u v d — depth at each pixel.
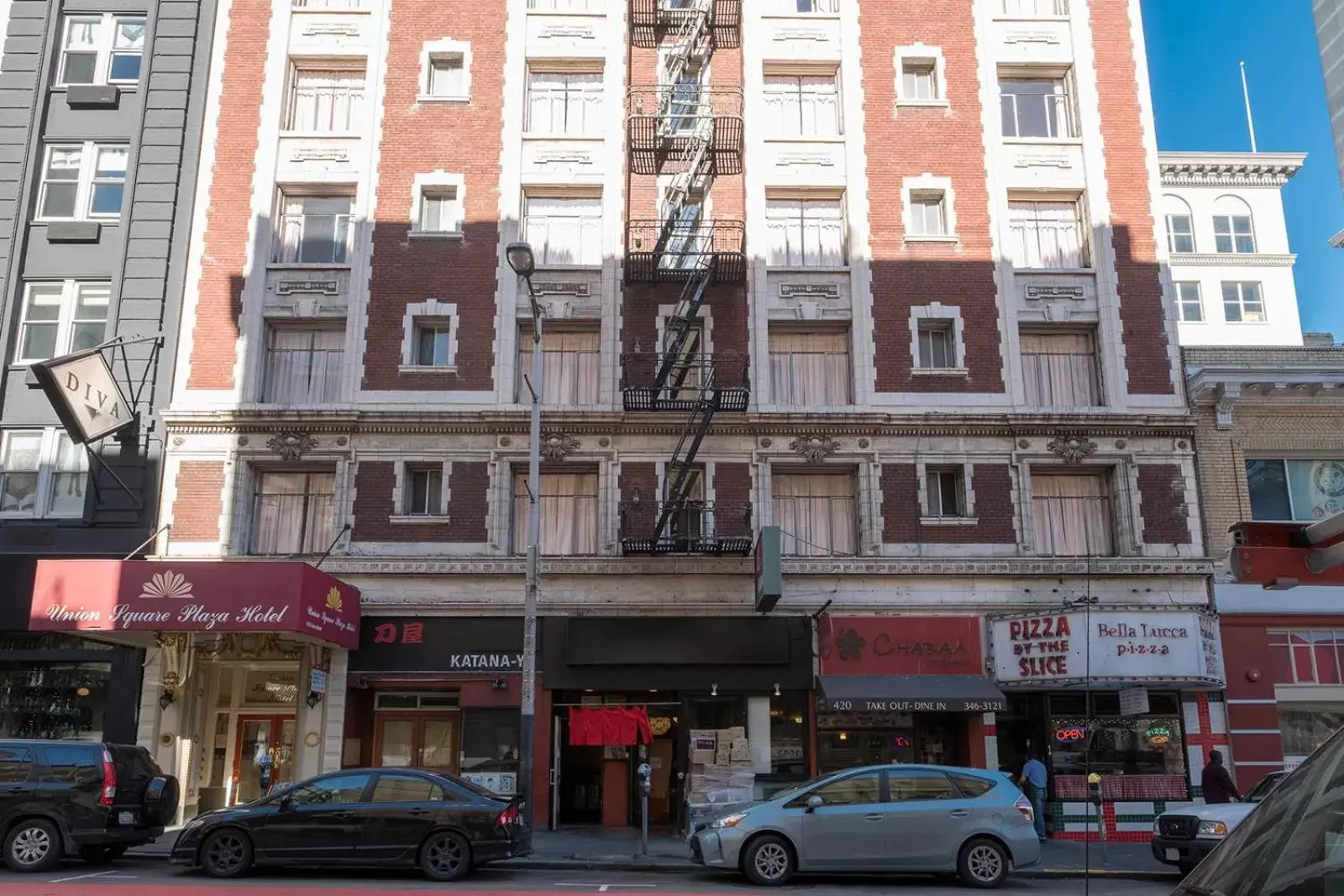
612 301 23.97
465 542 22.61
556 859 16.39
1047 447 23.28
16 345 23.77
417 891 12.07
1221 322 37.12
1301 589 22.48
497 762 21.83
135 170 24.45
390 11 25.56
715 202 24.72
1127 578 22.53
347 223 24.88
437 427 23.11
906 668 21.94
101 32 25.55
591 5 25.77
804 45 25.58
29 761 14.56
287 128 25.11
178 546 22.45
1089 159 24.89
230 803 22.36
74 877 13.32
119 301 23.72
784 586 22.45
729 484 23.02
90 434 21.41
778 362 24.12
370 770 14.54
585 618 22.03
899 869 13.92
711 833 14.14
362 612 22.20
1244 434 23.50
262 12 25.50
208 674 23.08
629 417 23.06
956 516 23.25
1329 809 3.11
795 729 21.97
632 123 24.47
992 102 25.27
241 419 22.92
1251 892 3.05
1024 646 21.31
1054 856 18.12
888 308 24.00
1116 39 25.69
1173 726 21.73
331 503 23.30
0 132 24.72
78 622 18.67
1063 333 24.39
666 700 22.44
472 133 24.89
